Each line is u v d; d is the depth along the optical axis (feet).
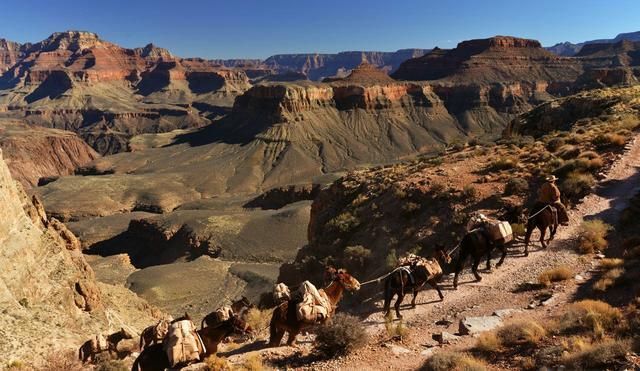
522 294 55.52
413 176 119.65
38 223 173.47
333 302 49.08
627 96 185.78
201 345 41.52
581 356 35.47
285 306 46.11
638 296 46.11
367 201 123.44
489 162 121.70
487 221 61.67
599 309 44.09
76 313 148.77
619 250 63.26
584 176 89.20
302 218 423.23
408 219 100.83
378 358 43.27
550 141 126.62
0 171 155.02
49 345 117.19
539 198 69.05
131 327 171.63
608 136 113.09
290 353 45.42
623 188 83.35
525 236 69.82
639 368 32.07
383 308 57.57
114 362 56.54
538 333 42.32
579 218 76.18
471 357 40.34
